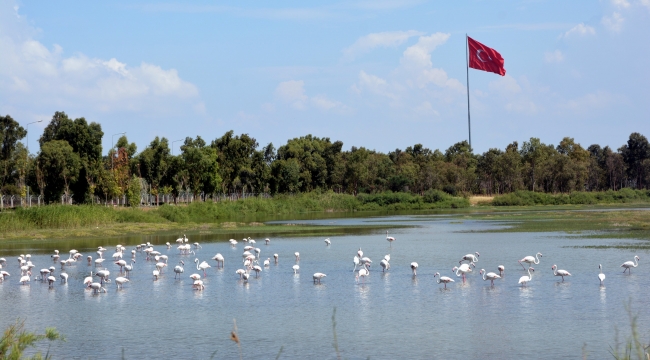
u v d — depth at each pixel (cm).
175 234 9094
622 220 9631
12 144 13750
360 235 8556
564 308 3509
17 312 3741
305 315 3519
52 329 1969
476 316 3388
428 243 7169
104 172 13412
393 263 5475
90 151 13512
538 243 6825
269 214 15038
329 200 16962
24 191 12756
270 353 2806
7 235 8381
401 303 3766
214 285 4544
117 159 13975
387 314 3491
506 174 19812
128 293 4294
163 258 5750
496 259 5566
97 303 3975
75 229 9119
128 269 5134
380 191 19675
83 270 5422
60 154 12544
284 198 16925
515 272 4809
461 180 19525
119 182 13675
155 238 8500
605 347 2769
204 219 12600
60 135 13438
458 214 13488
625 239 6956
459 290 4128
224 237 8588
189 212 12675
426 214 13888
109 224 9912
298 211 15975
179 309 3753
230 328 3272
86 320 3512
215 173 15575
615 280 4319
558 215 11819
